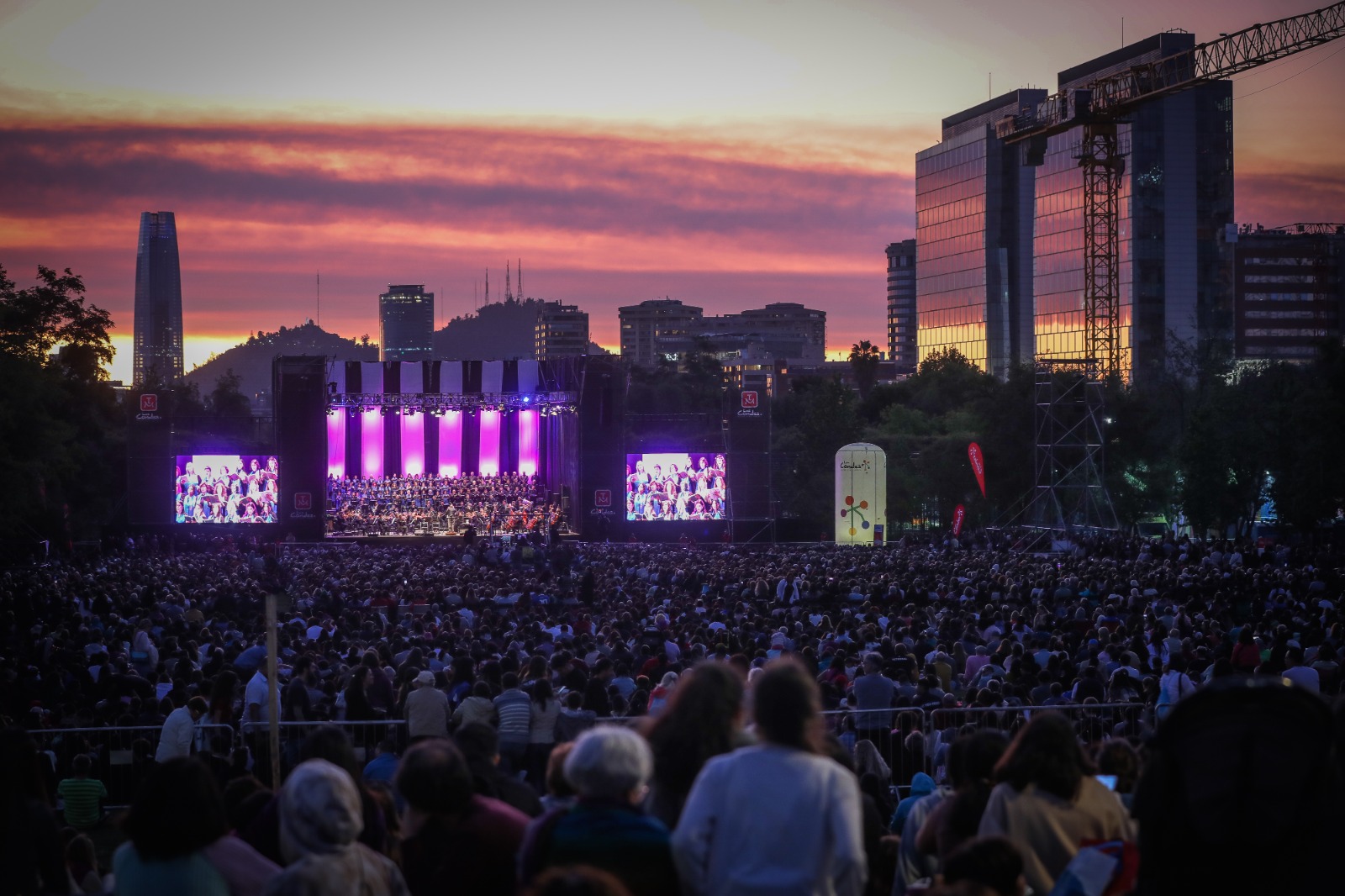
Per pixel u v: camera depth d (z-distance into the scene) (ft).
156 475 245.04
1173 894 14.87
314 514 243.60
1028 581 124.36
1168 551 186.29
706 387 481.05
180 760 22.25
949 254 632.38
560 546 187.42
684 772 22.44
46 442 221.25
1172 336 301.63
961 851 19.57
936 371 415.23
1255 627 93.61
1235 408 245.45
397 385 260.01
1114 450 270.26
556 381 259.80
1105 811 23.95
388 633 94.02
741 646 80.02
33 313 300.61
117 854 22.13
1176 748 14.82
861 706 58.54
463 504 255.70
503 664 73.92
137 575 153.48
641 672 71.72
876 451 232.73
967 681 72.84
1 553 221.25
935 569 145.07
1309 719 14.53
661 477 250.37
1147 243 536.42
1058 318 565.53
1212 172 545.03
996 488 275.59
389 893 21.84
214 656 78.69
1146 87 415.85
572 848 19.71
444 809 23.82
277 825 27.68
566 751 27.20
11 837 25.13
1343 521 244.22
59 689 74.59
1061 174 561.02
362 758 58.80
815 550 214.90
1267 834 14.28
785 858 19.65
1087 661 71.05
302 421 243.19
